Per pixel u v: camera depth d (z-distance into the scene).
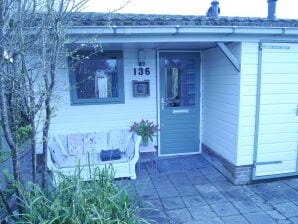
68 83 4.87
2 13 1.88
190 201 3.62
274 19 3.93
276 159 4.18
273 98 4.00
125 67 5.10
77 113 5.03
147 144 4.87
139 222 2.59
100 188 2.50
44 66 2.26
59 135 4.84
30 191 2.33
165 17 3.62
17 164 2.30
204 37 3.61
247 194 3.81
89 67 4.98
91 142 4.91
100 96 5.11
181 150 5.57
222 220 3.16
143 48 5.03
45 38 2.23
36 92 2.39
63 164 4.36
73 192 2.35
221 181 4.28
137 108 5.26
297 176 4.35
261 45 3.78
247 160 4.09
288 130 4.14
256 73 3.88
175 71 5.30
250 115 3.98
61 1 2.22
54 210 2.10
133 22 3.35
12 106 2.24
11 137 2.18
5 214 2.39
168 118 5.42
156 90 5.28
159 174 4.59
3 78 2.08
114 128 5.20
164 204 3.54
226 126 4.39
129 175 4.35
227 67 4.27
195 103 5.47
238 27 3.49
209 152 5.21
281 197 3.71
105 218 2.18
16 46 2.10
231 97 4.17
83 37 3.29
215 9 5.07
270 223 3.09
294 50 3.92
